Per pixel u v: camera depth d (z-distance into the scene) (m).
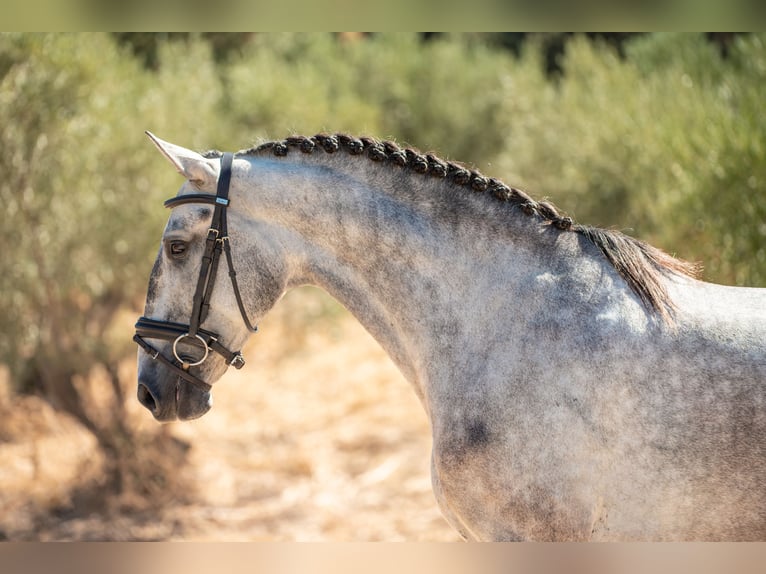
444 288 4.93
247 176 4.98
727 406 4.41
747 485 4.37
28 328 11.66
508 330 4.76
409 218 4.98
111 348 11.95
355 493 11.89
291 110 20.22
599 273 4.82
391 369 17.48
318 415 15.21
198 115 16.45
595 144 15.27
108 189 12.50
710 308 4.70
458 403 4.76
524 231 4.92
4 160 11.13
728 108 11.10
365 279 5.08
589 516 4.54
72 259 11.90
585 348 4.59
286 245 5.07
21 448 13.16
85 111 12.20
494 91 27.25
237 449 13.74
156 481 12.04
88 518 11.20
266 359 18.23
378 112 24.41
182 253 4.95
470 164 5.13
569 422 4.52
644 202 13.30
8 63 11.11
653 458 4.47
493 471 4.60
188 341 4.98
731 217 9.84
